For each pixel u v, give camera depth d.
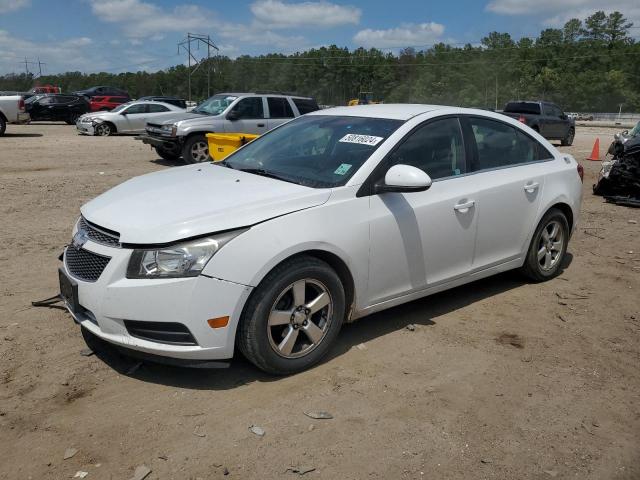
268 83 121.38
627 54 114.75
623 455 3.18
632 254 6.99
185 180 4.36
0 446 3.10
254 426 3.30
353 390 3.71
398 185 3.98
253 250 3.52
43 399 3.53
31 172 12.12
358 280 4.08
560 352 4.34
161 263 3.44
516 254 5.34
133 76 130.00
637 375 4.04
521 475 2.99
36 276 5.61
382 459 3.07
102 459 3.01
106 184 10.80
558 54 120.19
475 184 4.80
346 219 3.95
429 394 3.70
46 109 29.52
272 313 3.66
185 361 3.52
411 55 124.56
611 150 14.62
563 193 5.62
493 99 113.69
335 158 4.37
